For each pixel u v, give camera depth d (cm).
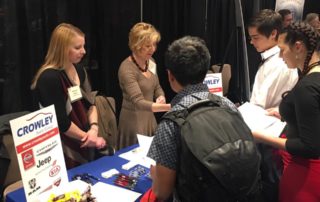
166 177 115
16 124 130
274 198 202
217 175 106
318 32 152
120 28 319
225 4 400
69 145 203
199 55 115
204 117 113
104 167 184
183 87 120
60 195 141
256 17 212
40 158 141
